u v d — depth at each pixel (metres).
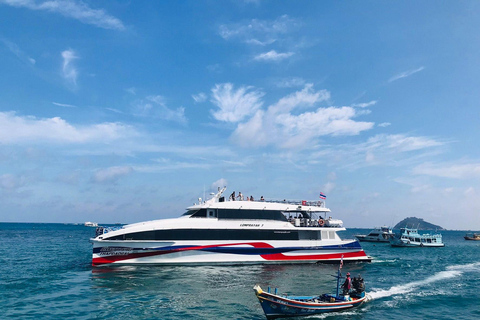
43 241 86.50
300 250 41.94
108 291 27.17
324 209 45.28
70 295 25.98
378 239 119.94
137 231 36.25
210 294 26.62
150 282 30.27
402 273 40.19
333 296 24.77
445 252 79.50
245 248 39.28
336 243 43.66
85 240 92.94
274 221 41.56
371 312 23.83
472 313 24.09
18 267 38.62
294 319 21.92
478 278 37.91
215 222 38.78
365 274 38.12
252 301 24.94
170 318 21.16
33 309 22.56
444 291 30.56
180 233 37.31
